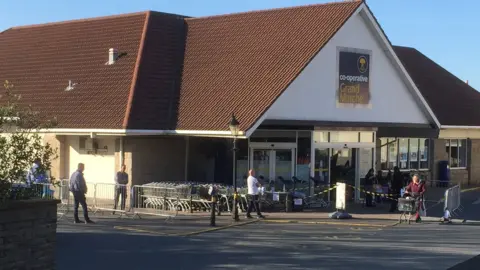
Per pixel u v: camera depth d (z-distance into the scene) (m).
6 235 9.09
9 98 12.73
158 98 23.88
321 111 24.08
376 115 26.11
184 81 24.83
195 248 14.18
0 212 8.99
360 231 17.70
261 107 21.56
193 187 21.56
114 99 23.91
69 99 25.12
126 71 25.05
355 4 24.56
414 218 20.66
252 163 23.59
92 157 24.52
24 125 9.90
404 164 32.09
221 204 21.38
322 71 24.05
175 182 22.92
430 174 33.19
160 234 16.31
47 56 28.88
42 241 9.79
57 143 25.08
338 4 25.05
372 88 25.91
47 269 9.88
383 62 26.31
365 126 25.55
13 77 28.39
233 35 26.23
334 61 24.47
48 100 25.64
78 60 27.47
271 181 23.53
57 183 10.45
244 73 23.77
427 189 31.80
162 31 26.95
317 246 14.80
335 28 23.73
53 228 10.04
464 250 14.61
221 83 23.83
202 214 20.73
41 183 10.99
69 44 28.92
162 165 23.73
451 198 22.44
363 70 25.47
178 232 16.75
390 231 17.84
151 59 25.34
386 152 31.05
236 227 18.06
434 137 28.48
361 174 26.17
